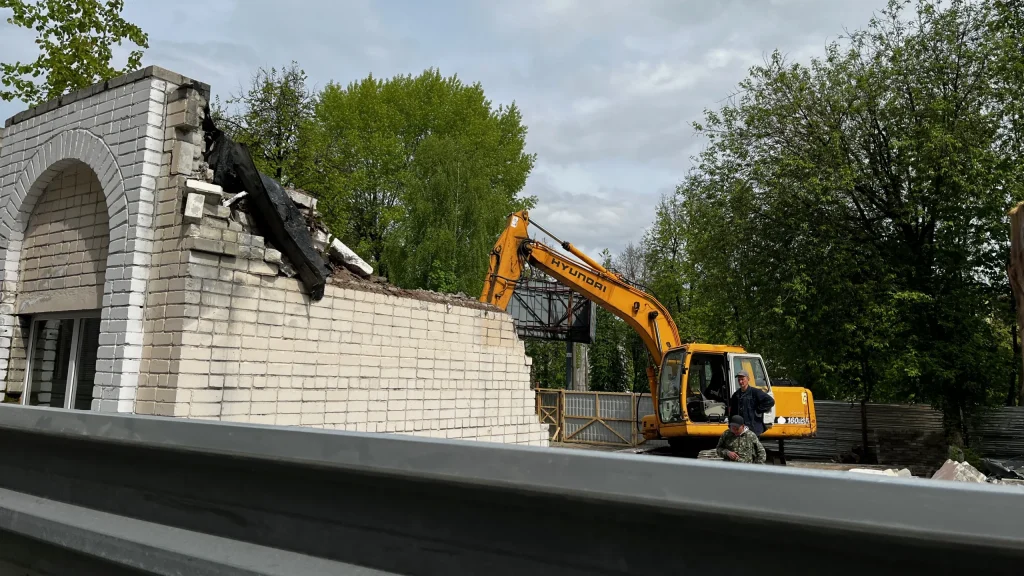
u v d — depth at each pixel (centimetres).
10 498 203
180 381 572
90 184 704
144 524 165
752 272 1789
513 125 3275
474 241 2542
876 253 1631
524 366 927
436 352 803
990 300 1620
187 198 588
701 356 1506
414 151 3047
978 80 1605
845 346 1656
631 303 1485
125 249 614
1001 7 1577
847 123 1733
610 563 100
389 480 123
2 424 207
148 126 622
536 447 104
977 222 1600
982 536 70
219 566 139
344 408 697
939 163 1537
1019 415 1688
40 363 730
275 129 1970
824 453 1862
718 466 88
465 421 830
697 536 93
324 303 689
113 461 178
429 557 119
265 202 653
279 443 136
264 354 634
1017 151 1582
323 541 133
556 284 2361
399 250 2605
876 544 79
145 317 607
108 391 597
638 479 94
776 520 83
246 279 625
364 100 3038
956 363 1568
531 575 107
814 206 1702
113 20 1316
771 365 1883
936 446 1667
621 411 2269
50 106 723
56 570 184
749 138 1838
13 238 748
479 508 114
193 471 158
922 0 1664
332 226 2108
